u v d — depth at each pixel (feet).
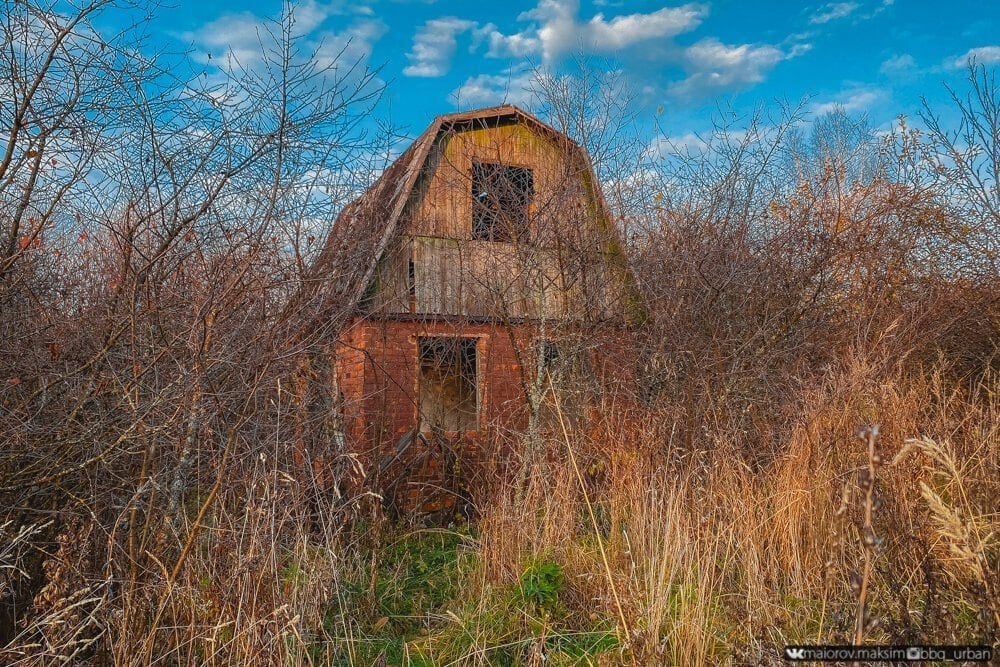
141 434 12.60
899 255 25.66
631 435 20.31
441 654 13.87
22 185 14.08
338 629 14.70
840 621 10.87
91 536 12.64
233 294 14.61
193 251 15.03
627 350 23.68
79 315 14.84
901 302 24.97
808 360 22.67
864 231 24.68
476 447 28.91
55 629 11.02
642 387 22.86
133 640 11.31
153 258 14.17
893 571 11.68
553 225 24.00
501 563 17.10
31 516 13.34
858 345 20.10
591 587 15.35
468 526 23.65
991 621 9.36
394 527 23.22
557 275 24.58
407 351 28.84
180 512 13.62
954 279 26.68
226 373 14.51
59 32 13.06
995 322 24.09
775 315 22.95
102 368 14.39
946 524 9.68
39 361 13.70
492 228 25.79
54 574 11.85
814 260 24.32
